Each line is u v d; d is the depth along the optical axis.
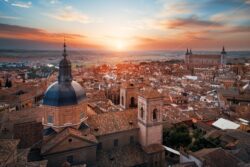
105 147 69.81
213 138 87.38
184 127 100.38
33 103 140.00
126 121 74.88
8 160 41.31
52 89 65.75
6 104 121.19
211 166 58.72
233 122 109.25
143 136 73.00
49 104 63.94
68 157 59.53
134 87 92.75
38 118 78.81
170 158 80.56
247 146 75.56
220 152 63.44
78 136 59.78
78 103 65.62
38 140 62.84
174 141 87.69
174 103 161.38
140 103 73.56
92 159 63.00
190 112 131.12
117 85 193.12
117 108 109.12
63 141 58.03
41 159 57.69
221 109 142.75
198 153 65.62
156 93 73.50
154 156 70.88
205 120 119.94
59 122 63.34
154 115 73.50
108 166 64.38
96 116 73.06
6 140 46.78
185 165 61.28
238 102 178.50
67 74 68.25
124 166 65.75
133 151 71.50
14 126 65.94
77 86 69.50
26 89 153.62
